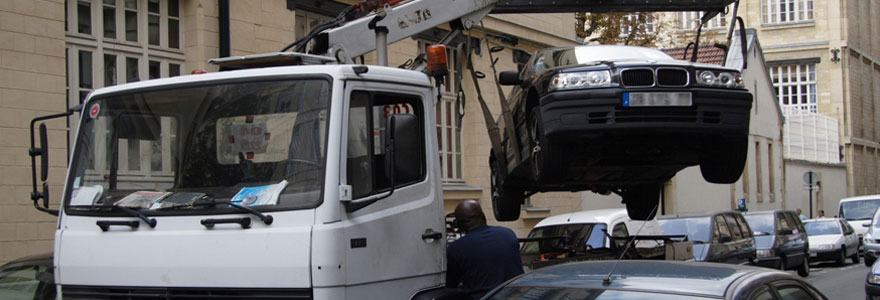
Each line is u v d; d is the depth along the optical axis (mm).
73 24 12688
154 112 6586
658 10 10188
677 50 35281
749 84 38625
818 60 57531
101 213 6434
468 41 9125
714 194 34312
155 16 13867
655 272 5227
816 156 50750
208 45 14266
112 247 6301
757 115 39781
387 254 6234
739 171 9055
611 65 8406
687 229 15664
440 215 6863
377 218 6176
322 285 5660
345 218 5875
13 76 11617
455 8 8914
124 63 13312
